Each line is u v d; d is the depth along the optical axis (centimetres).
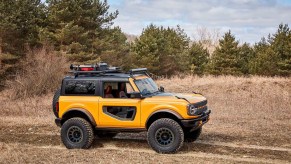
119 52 3378
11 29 2539
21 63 2658
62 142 1037
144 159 846
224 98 2039
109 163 814
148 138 910
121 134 1147
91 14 2981
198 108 908
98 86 966
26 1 2742
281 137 1082
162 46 3856
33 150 952
